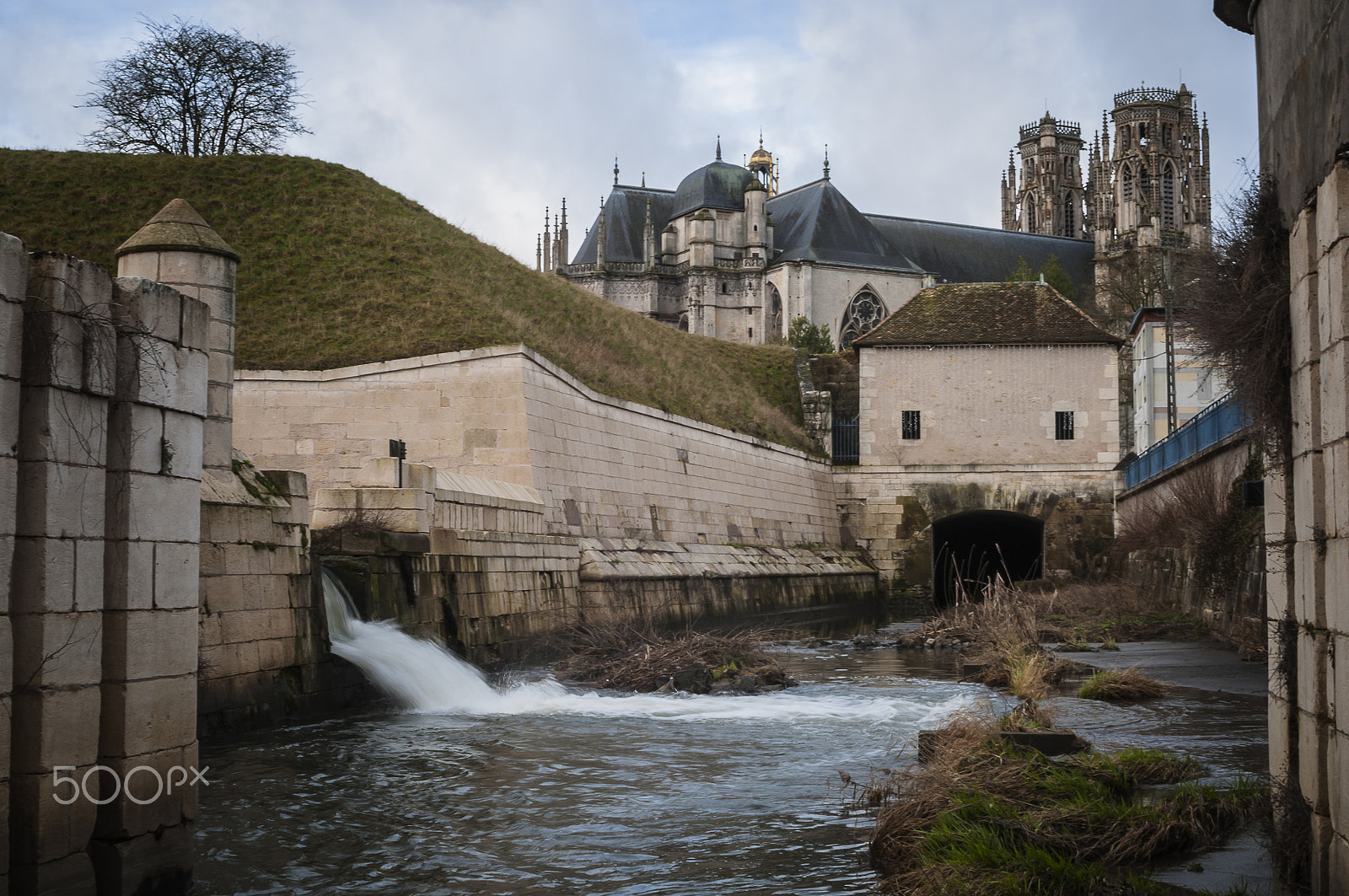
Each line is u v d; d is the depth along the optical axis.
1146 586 35.28
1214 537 25.39
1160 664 20.59
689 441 38.41
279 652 15.41
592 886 8.03
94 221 36.81
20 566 7.06
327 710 16.25
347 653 17.03
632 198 112.44
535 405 29.55
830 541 47.28
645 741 13.94
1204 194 122.38
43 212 36.66
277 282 34.94
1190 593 28.84
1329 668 6.41
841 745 13.60
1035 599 32.72
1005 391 47.44
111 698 7.70
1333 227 6.04
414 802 10.62
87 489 7.48
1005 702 16.77
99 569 7.59
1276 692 7.56
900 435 48.00
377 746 13.53
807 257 97.44
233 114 53.44
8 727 6.89
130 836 7.69
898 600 47.06
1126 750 10.52
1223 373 9.15
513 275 41.97
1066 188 140.62
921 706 16.92
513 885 8.08
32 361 7.12
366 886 8.11
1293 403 7.15
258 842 9.22
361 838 9.34
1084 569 46.09
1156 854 7.88
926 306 49.44
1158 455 36.59
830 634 32.75
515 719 15.79
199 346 8.64
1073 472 46.78
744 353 53.44
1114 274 112.50
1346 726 5.97
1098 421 46.91
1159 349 49.12
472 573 22.78
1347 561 5.89
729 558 38.88
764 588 39.94
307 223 38.00
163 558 8.15
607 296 105.81
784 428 47.59
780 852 8.79
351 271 36.12
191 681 8.48
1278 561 7.56
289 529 15.95
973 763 9.55
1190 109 121.75
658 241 110.75
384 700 17.17
